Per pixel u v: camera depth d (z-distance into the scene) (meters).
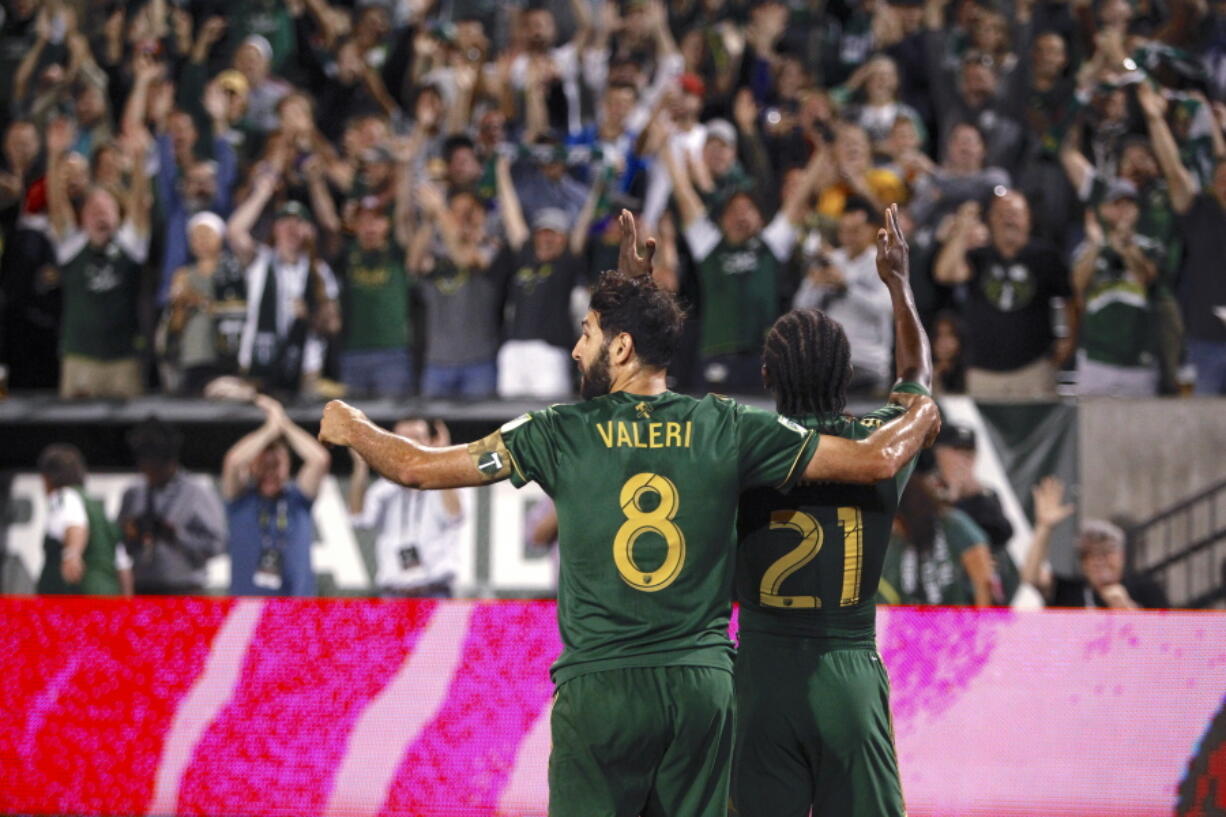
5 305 17.61
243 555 14.55
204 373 16.27
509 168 17.77
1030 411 14.38
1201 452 14.20
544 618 10.88
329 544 14.77
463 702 10.80
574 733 5.80
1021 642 10.63
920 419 6.35
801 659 6.39
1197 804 10.21
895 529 13.50
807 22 20.38
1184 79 17.62
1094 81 17.58
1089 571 13.41
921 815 10.46
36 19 22.62
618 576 5.85
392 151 17.64
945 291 15.84
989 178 16.73
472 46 20.02
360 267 16.56
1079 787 10.34
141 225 17.09
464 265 16.36
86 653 11.13
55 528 14.36
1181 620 10.42
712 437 6.03
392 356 16.45
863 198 15.84
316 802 10.76
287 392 16.19
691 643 5.84
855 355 15.41
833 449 6.07
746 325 15.82
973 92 18.11
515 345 16.19
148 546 14.51
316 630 11.05
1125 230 15.52
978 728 10.55
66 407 15.39
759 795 6.42
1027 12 19.22
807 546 6.42
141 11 21.52
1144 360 15.50
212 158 18.58
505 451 5.98
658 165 17.89
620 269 6.79
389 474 5.95
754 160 18.16
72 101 20.34
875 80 18.34
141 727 10.98
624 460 5.96
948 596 13.36
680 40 20.78
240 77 19.25
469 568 14.63
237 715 10.98
